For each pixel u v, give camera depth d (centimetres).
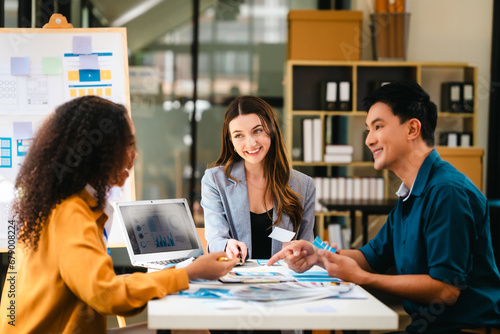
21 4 446
